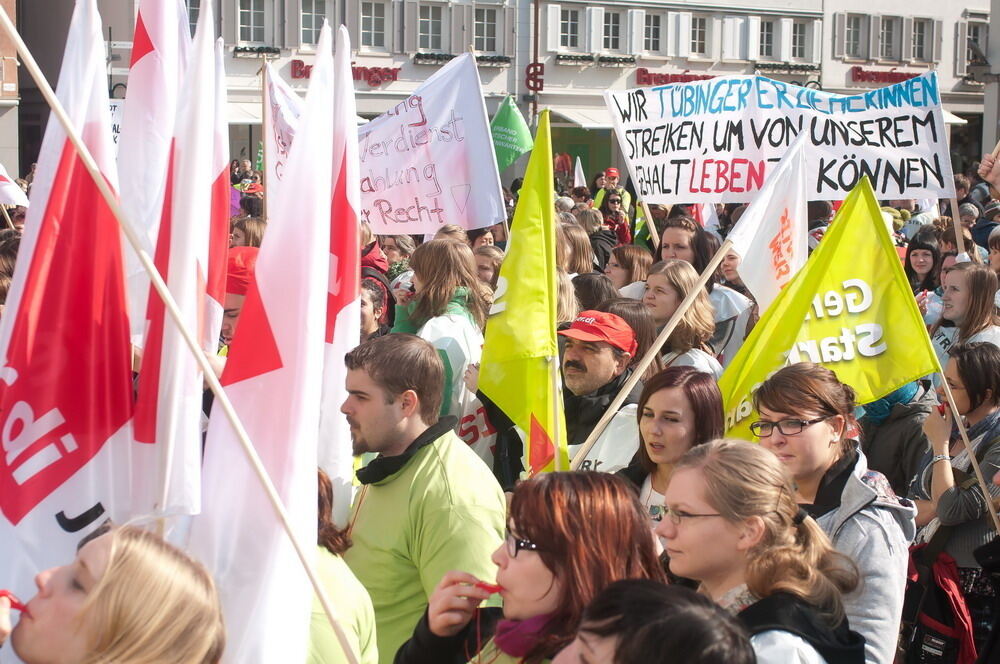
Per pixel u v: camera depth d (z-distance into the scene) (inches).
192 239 130.9
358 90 1362.0
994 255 317.4
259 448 126.6
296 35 1323.8
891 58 1588.3
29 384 128.3
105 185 112.9
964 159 1561.3
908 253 352.8
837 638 106.0
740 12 1519.4
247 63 1312.7
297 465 126.0
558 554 101.7
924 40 1603.1
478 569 137.4
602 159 1510.8
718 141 319.0
